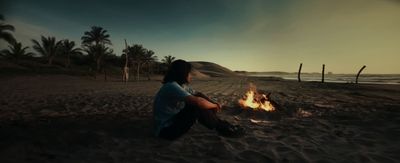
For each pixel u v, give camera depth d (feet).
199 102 10.14
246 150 11.25
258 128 15.55
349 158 10.51
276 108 21.47
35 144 11.59
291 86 73.51
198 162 9.87
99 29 175.52
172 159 10.15
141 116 18.83
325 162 10.09
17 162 9.46
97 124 15.80
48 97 34.35
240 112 21.01
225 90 53.78
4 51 161.07
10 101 29.35
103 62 179.83
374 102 29.55
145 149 11.27
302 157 10.56
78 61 198.08
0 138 12.30
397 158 10.52
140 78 148.36
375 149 11.64
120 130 14.37
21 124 15.57
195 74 242.17
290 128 15.52
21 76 103.86
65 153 10.61
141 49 172.45
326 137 13.60
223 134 11.12
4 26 98.53
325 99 33.30
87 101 29.58
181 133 10.88
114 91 46.60
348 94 42.04
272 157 10.54
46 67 156.15
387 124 16.34
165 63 235.81
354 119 18.33
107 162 9.77
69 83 77.82
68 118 18.01
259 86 72.28
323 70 104.99
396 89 59.41
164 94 10.79
